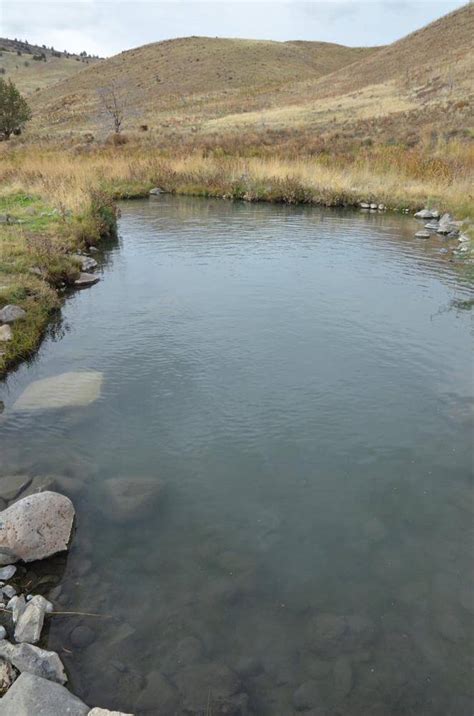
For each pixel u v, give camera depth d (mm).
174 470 5242
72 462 5348
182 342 8234
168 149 33344
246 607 3738
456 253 13453
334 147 30547
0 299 9055
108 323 9141
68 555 4203
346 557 4180
